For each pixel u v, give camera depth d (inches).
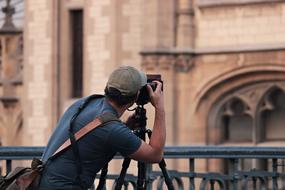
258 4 1529.3
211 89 1566.2
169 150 631.8
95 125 467.5
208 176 658.2
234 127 1579.7
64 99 1779.0
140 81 477.1
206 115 1571.1
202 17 1566.2
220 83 1561.3
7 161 597.6
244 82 1553.9
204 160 1560.0
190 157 640.4
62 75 1779.0
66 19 1774.1
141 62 1574.8
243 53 1541.6
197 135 1574.8
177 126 1572.3
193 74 1568.7
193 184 646.5
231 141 1578.5
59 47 1781.5
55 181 465.7
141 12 1616.6
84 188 469.1
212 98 1569.9
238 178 667.4
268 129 1566.2
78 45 1768.0
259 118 1560.0
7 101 1923.0
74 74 1770.4
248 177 680.4
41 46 1803.6
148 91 482.3
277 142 1551.4
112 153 472.7
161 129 478.6
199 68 1567.4
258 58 1531.7
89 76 1691.7
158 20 1561.3
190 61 1562.5
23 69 1877.5
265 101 1552.7
